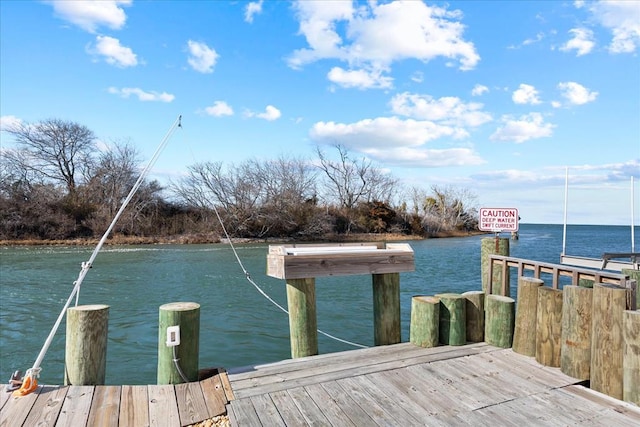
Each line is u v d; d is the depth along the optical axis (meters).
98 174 37.88
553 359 4.50
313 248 5.20
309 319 5.00
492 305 5.24
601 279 4.45
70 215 34.09
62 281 16.06
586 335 4.16
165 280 16.45
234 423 3.27
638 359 3.64
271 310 11.49
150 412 3.42
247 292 14.11
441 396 3.79
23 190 34.09
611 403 3.68
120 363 7.33
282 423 3.28
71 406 3.45
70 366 3.89
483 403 3.66
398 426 3.26
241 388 3.92
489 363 4.61
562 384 4.07
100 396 3.65
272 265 5.15
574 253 30.61
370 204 49.41
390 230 48.44
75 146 40.03
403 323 9.86
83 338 3.87
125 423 3.23
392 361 4.65
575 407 3.60
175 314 4.04
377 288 5.45
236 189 39.22
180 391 3.83
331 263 4.98
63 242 31.38
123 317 10.73
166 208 39.41
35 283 15.62
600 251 32.84
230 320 10.40
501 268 5.92
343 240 43.03
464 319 5.29
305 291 4.98
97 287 14.96
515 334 4.97
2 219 31.00
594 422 3.33
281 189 42.09
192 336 4.11
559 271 4.95
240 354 7.87
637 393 3.64
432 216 54.97
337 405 3.60
